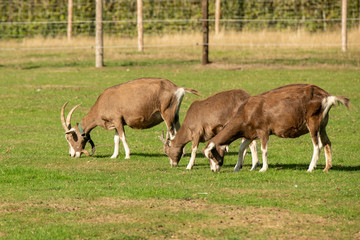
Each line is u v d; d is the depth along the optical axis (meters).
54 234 14.27
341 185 18.31
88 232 14.38
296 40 58.19
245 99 21.22
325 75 44.59
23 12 73.75
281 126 19.88
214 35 61.44
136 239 13.94
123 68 49.62
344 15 53.47
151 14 73.88
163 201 16.86
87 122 24.25
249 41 58.66
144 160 23.48
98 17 50.12
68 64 52.31
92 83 43.41
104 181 19.50
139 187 18.44
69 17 63.69
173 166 22.11
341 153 24.33
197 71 47.53
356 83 41.38
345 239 13.80
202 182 19.12
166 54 54.78
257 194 17.42
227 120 21.12
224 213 15.70
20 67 51.53
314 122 19.80
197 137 21.58
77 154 24.20
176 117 23.86
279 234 14.15
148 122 23.97
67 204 16.69
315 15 72.38
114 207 16.34
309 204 16.31
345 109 34.56
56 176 20.22
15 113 34.47
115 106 23.78
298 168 21.25
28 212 15.98
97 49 50.25
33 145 26.55
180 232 14.36
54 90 40.91
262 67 48.62
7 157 23.78
